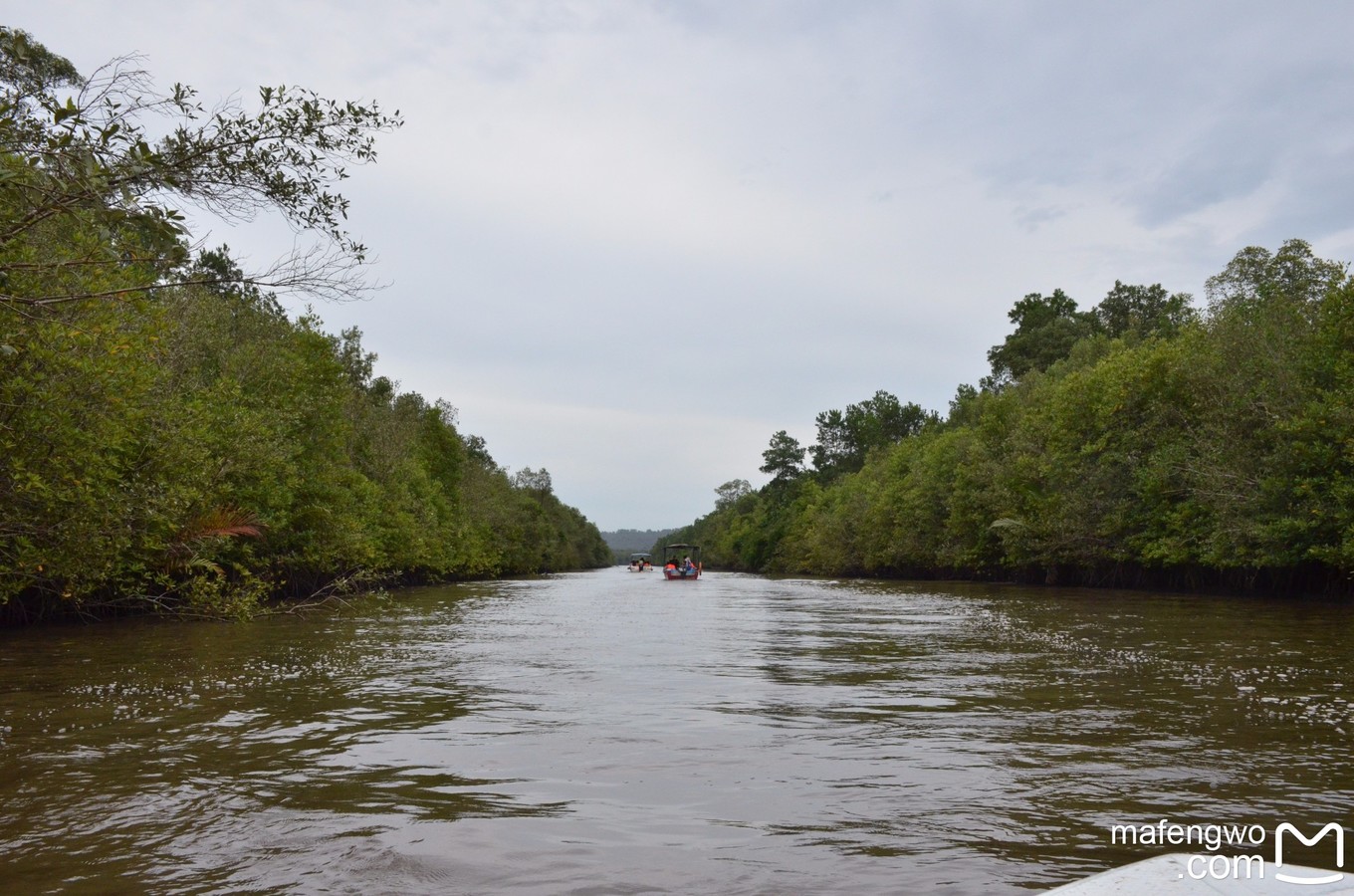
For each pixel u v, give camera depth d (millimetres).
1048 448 45312
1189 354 36250
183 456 20375
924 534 64938
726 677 11812
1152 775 6434
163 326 15977
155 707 9406
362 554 35188
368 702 9758
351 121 8703
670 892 4246
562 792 6027
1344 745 7387
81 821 5375
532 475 137375
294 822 5348
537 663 13438
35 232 12617
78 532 15172
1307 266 43625
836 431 130750
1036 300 96438
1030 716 8758
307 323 37094
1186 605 27703
